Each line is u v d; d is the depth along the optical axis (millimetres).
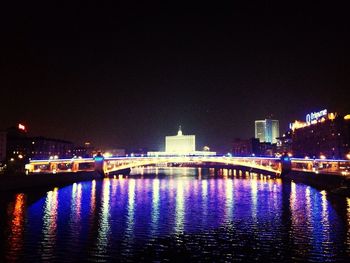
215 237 63250
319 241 60688
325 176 155625
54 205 99625
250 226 71750
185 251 55562
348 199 111438
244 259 52219
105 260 51562
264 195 124625
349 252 55188
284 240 61438
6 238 62000
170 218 79875
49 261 50906
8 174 153500
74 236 63562
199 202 106688
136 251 55438
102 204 102125
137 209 92625
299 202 105562
